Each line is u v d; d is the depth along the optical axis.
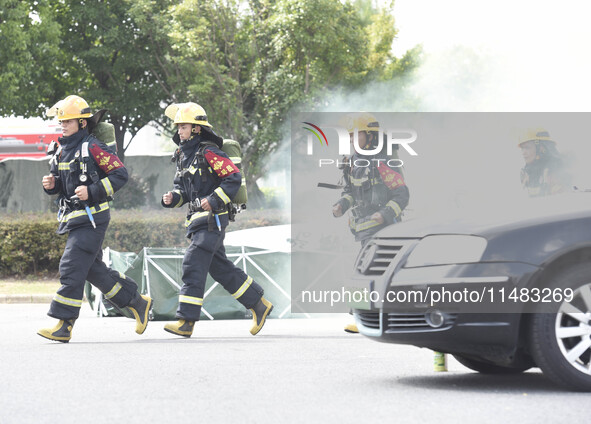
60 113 10.47
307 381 7.46
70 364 8.43
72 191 10.54
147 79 38.56
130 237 23.14
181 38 31.94
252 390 6.95
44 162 31.80
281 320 14.07
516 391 6.95
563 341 6.73
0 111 35.09
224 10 32.59
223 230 11.11
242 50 34.06
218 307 14.09
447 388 7.11
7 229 22.25
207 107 32.91
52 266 22.86
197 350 9.66
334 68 33.66
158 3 34.59
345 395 6.74
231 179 10.92
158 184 34.72
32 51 32.62
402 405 6.29
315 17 31.30
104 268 10.98
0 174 31.80
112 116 39.31
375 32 39.25
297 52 33.34
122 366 8.31
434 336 6.74
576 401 6.43
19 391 6.88
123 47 36.34
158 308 13.70
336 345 10.23
